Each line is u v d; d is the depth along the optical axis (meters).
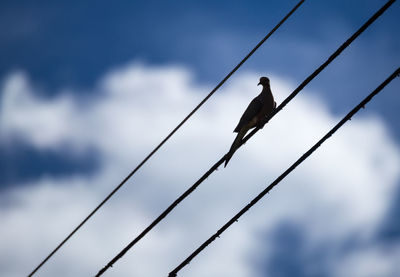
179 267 10.66
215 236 10.46
